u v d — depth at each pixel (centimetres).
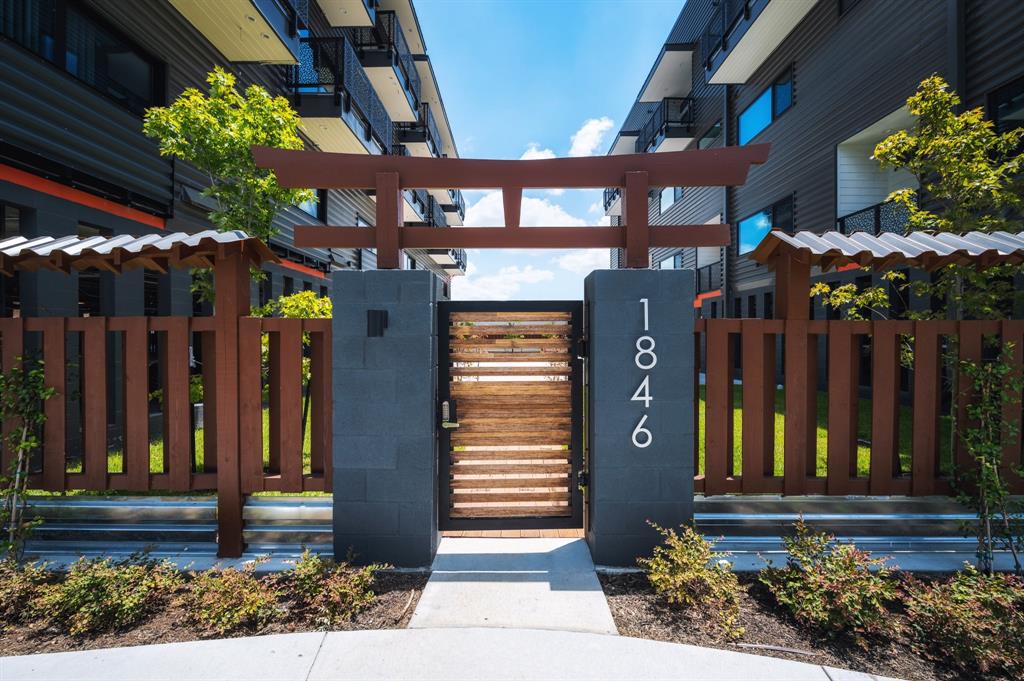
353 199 1759
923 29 905
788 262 373
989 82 746
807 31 1291
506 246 393
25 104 600
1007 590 287
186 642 269
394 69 1614
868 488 375
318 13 1414
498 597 320
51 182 632
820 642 271
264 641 270
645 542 363
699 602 305
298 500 380
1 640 273
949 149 546
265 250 388
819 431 756
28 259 346
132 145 765
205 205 916
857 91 1104
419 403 360
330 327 377
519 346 405
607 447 362
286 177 376
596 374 362
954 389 372
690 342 364
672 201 2350
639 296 362
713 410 374
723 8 1511
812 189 1280
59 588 300
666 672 245
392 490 362
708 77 1606
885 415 372
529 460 406
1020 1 696
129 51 780
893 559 363
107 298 716
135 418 374
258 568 357
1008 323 358
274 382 393
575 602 314
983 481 341
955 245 344
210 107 625
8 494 352
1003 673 248
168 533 383
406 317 360
